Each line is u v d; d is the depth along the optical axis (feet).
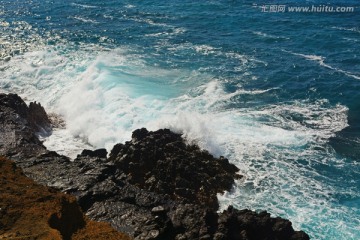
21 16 247.70
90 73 157.17
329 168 108.17
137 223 81.82
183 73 162.71
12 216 70.54
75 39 203.72
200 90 148.66
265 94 146.51
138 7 268.21
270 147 116.16
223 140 118.01
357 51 183.42
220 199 97.04
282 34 208.64
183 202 91.97
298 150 115.24
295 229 88.28
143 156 103.86
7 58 178.19
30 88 155.22
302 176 105.09
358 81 154.20
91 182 92.53
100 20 239.09
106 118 129.49
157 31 216.95
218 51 186.50
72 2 285.23
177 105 136.36
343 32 209.05
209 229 79.56
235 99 142.51
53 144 122.62
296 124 128.16
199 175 99.91
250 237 80.89
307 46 191.72
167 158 102.89
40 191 79.61
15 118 119.96
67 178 93.61
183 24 229.04
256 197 97.76
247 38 203.82
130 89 143.95
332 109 137.08
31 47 191.93
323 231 87.86
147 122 125.08
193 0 283.59
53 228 69.15
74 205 79.00
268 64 171.22
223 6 265.54
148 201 89.71
